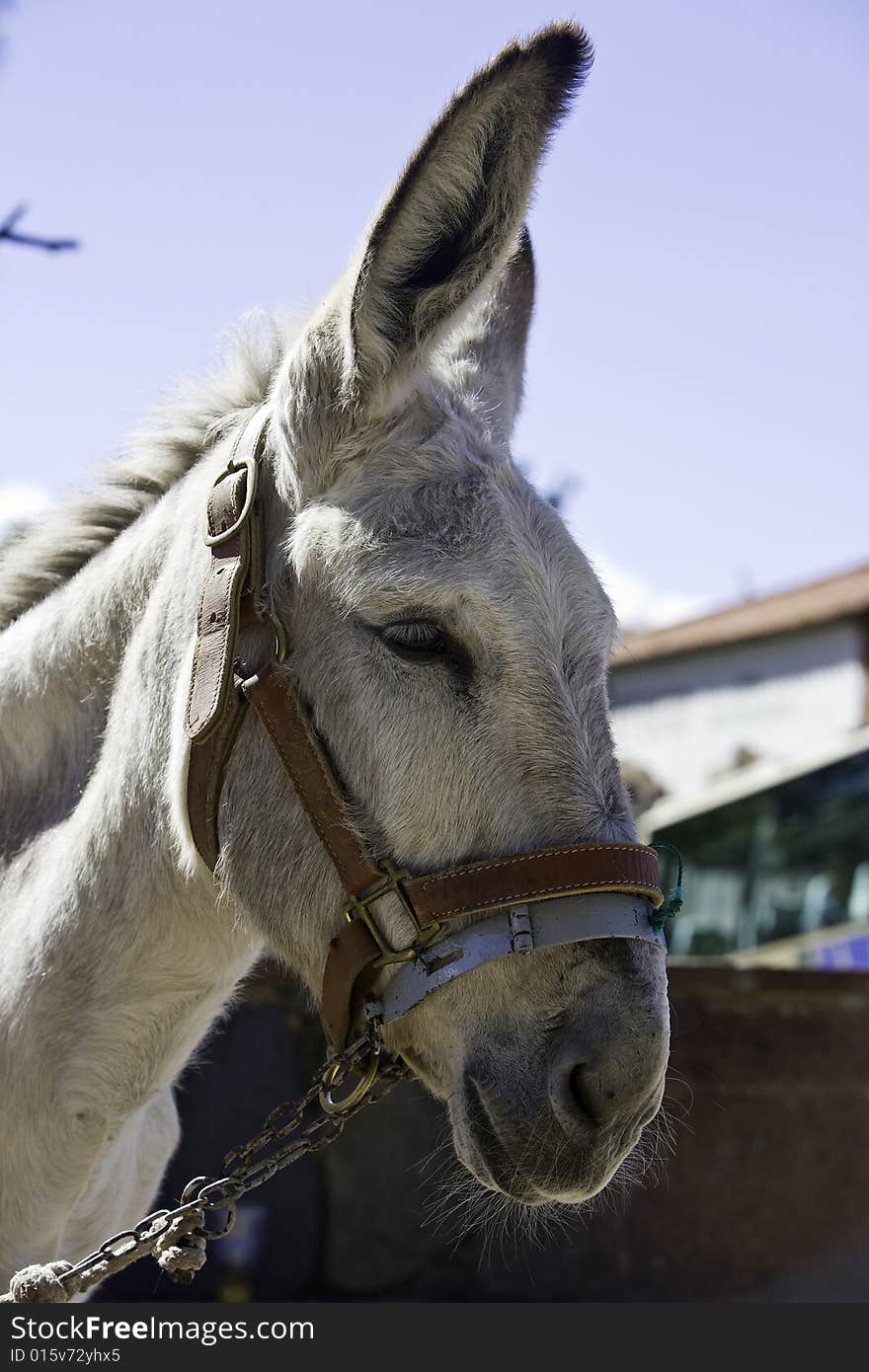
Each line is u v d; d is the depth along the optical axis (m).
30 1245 1.98
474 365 2.10
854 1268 4.71
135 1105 2.01
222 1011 2.32
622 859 1.67
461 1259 4.45
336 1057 1.76
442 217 1.73
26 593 2.30
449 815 1.69
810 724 17.42
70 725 2.15
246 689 1.80
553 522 1.81
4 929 2.09
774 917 9.42
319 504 1.79
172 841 1.93
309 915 1.79
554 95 1.65
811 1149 4.81
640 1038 1.59
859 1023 4.95
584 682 1.73
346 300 1.76
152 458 2.23
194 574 1.96
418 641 1.71
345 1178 4.42
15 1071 1.97
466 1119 1.68
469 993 1.68
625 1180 1.93
